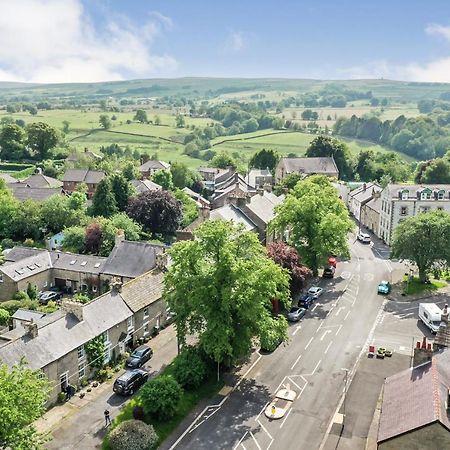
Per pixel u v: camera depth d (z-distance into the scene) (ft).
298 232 290.56
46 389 154.20
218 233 189.88
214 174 633.20
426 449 126.62
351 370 198.39
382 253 357.61
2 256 307.17
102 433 162.71
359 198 467.11
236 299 183.01
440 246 274.98
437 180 552.82
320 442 158.20
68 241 335.67
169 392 167.84
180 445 157.17
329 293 277.85
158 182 510.17
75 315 194.70
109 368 201.46
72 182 527.40
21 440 123.54
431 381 139.64
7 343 170.40
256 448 155.63
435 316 228.43
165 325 239.09
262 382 190.80
